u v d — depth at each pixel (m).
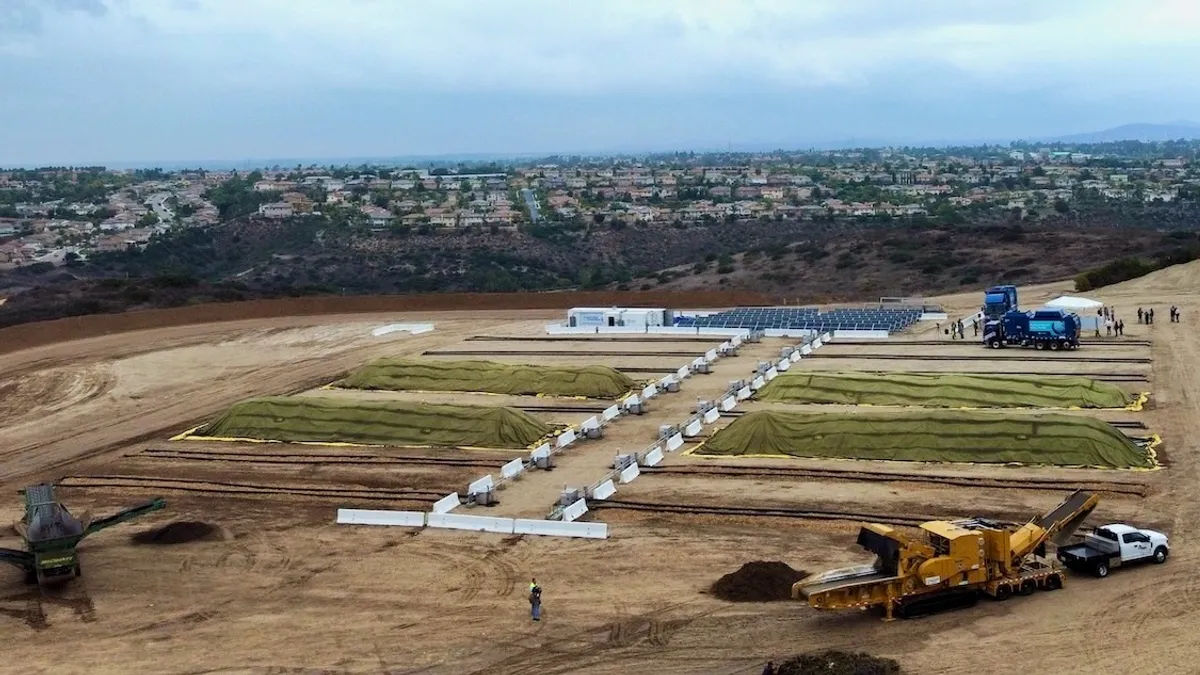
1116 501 31.55
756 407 46.91
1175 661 21.08
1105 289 80.56
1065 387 45.03
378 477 38.47
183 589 27.83
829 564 27.42
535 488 36.31
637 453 38.25
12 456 44.62
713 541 29.78
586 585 26.88
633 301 88.31
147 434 47.28
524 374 53.56
